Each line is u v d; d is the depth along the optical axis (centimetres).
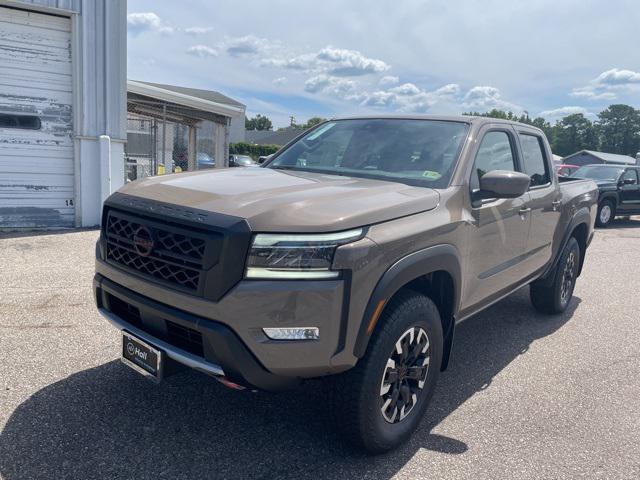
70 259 705
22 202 938
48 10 899
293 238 256
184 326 266
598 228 1522
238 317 253
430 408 370
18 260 689
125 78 982
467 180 366
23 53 905
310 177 359
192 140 1795
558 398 394
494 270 407
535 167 498
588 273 850
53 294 548
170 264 273
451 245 330
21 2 870
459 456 312
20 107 916
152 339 289
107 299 321
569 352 489
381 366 285
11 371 375
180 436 312
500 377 427
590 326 570
